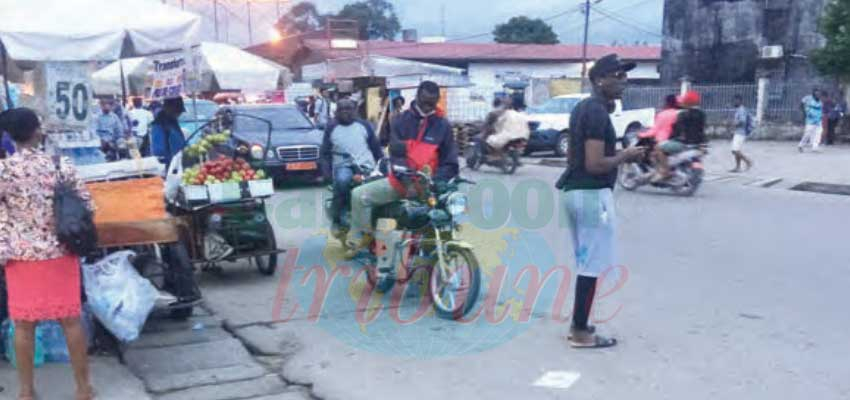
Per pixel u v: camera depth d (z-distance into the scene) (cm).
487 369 496
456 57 3991
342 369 500
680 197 1279
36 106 662
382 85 2048
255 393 466
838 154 1889
